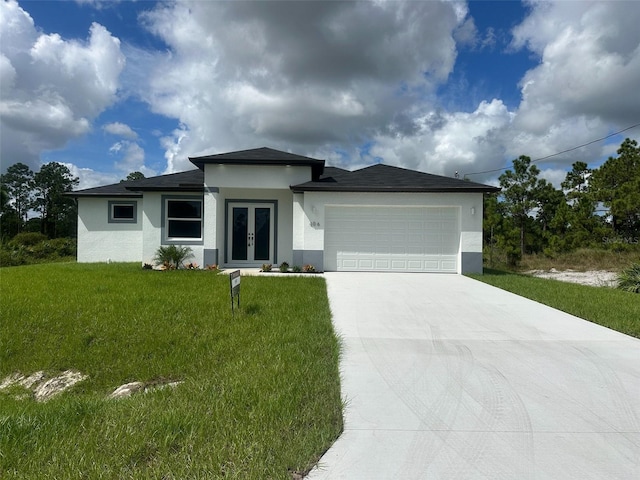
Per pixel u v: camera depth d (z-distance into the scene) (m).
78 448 2.88
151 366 5.23
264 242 15.29
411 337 5.93
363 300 8.62
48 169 55.19
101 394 4.82
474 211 13.29
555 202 26.66
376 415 3.47
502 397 3.85
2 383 5.33
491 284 11.16
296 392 3.85
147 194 14.74
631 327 6.61
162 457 2.74
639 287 11.27
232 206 15.23
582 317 7.42
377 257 13.78
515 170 25.88
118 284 9.98
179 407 3.54
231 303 7.13
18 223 53.12
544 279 13.12
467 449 2.93
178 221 14.84
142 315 6.86
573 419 3.41
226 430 3.12
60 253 30.00
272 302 7.89
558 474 2.63
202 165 14.31
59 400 4.41
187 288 9.47
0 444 2.94
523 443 3.02
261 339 5.65
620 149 24.98
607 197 23.44
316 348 5.28
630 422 3.37
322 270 13.58
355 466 2.71
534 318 7.16
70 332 6.24
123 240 17.17
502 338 5.91
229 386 4.01
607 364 4.79
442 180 14.41
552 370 4.59
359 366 4.69
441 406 3.65
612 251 21.25
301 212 13.79
